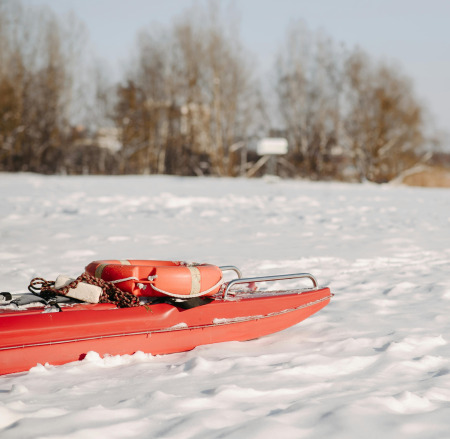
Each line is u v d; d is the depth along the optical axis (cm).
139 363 414
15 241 997
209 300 459
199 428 294
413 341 461
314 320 542
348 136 4356
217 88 4331
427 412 318
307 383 367
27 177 2984
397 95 4181
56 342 398
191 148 4438
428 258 878
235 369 399
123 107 4525
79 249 934
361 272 776
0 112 4172
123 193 1975
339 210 1572
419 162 4231
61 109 4447
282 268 805
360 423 300
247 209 1564
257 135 4569
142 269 447
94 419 304
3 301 425
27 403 330
